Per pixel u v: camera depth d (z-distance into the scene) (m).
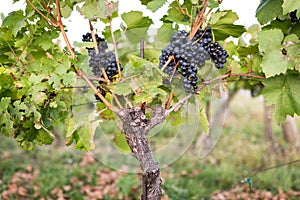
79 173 4.44
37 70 1.23
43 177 4.29
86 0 0.99
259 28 1.55
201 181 4.22
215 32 1.19
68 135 0.97
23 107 1.12
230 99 4.32
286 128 5.55
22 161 4.97
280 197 3.75
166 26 1.20
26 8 1.20
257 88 2.28
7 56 1.27
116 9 0.99
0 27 1.24
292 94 1.17
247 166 4.66
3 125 1.22
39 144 1.28
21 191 3.89
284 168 4.50
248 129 6.92
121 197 3.82
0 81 1.19
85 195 3.97
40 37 1.18
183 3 1.17
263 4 1.24
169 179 4.20
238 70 1.29
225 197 3.82
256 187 3.98
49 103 1.18
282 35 1.08
